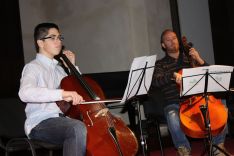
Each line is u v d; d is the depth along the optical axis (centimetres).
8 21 514
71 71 297
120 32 492
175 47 387
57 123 267
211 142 300
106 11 503
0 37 505
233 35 558
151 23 496
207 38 561
